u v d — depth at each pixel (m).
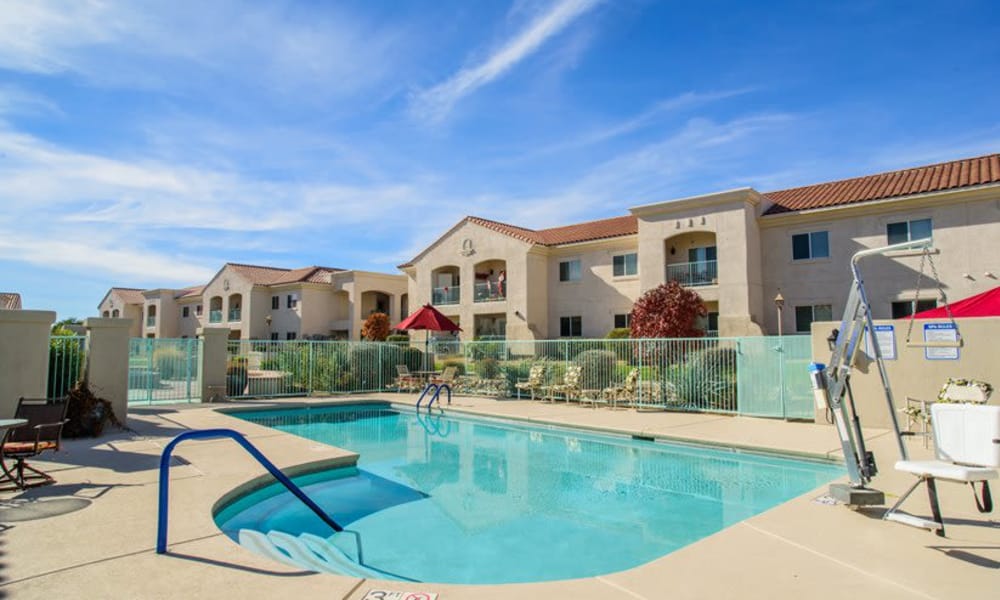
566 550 6.18
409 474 9.61
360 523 7.05
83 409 10.49
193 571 4.41
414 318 21.25
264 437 10.74
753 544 5.12
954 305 11.18
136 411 14.71
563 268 31.08
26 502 6.23
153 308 57.25
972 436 5.46
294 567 4.55
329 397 19.67
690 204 24.73
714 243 25.42
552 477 9.43
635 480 9.23
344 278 42.78
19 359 10.03
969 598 4.00
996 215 19.20
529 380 19.06
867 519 5.82
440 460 10.76
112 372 11.73
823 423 12.59
